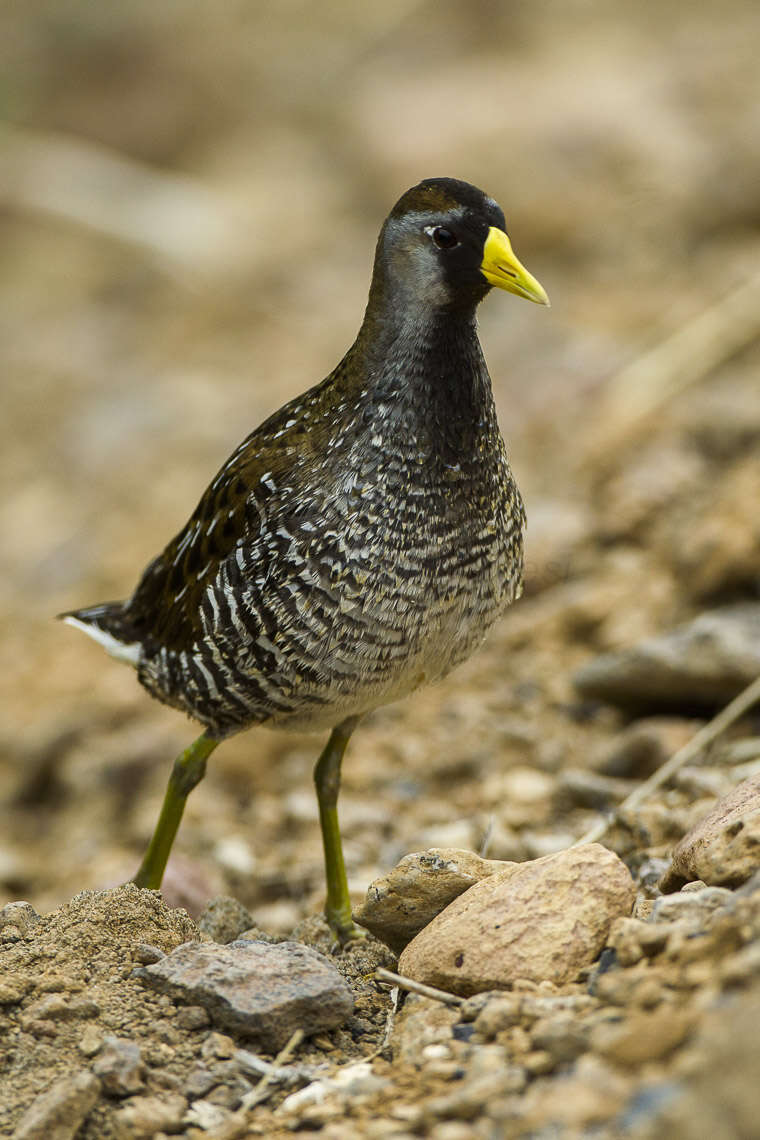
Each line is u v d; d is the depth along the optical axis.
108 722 14.08
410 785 11.01
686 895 5.93
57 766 13.68
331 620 7.16
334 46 28.72
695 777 9.05
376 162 23.81
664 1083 4.67
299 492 7.25
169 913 6.83
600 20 27.59
